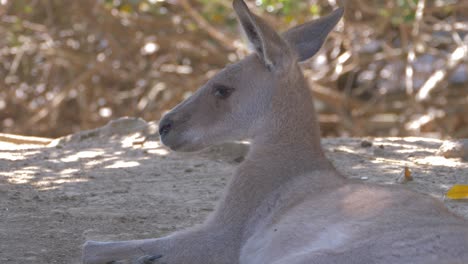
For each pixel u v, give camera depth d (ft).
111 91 85.51
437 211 23.16
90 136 47.98
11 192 35.88
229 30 77.97
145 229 31.17
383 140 47.50
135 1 75.51
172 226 31.58
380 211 23.26
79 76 82.94
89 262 27.32
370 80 85.40
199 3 82.74
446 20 81.25
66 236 30.22
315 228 24.13
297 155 28.02
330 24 30.48
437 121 78.74
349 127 79.56
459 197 33.04
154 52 84.79
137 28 82.38
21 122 85.46
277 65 28.50
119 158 42.70
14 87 85.10
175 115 29.60
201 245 26.94
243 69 29.19
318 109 82.99
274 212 26.73
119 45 82.43
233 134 29.22
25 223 31.58
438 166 40.65
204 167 40.78
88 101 84.94
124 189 36.78
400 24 74.43
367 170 39.86
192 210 33.65
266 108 28.71
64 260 27.86
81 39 84.23
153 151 43.83
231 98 29.12
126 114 83.92
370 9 74.79
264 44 27.66
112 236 30.25
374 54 81.56
